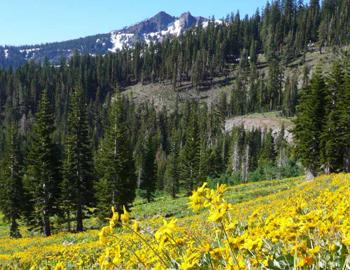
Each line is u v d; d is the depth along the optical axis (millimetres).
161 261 3092
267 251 3395
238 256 2889
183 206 41344
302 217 3240
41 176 40906
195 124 69625
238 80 173875
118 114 44375
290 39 197250
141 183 78125
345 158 43781
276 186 42188
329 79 45031
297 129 45812
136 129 146000
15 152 48500
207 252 3100
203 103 169625
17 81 178500
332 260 3209
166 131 143625
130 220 3090
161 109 180875
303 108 45719
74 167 42844
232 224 2900
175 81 195875
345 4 197125
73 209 42625
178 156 88438
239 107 166375
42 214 41562
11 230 46969
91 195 43875
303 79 156875
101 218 42406
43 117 42094
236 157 104812
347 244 3025
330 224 3340
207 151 94625
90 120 162000
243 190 45625
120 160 42469
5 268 11461
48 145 41531
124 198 42344
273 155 105750
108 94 185875
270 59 194125
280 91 165750
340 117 42281
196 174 68562
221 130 141375
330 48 187250
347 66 44625
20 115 169000
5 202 46812
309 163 44812
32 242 29984
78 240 26688
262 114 158500
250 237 3117
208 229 5586
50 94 180625
